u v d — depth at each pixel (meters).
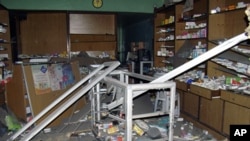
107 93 2.31
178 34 4.42
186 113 3.71
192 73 3.80
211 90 2.89
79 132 2.69
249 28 1.64
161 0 5.66
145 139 1.81
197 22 4.09
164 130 2.02
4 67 4.55
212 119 3.10
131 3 5.53
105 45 5.73
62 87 3.57
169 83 1.62
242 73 2.88
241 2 3.06
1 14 4.73
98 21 5.73
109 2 5.40
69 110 3.24
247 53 2.79
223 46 1.67
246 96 2.48
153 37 5.62
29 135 1.80
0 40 4.42
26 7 4.95
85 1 5.25
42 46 5.33
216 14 3.43
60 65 3.68
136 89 1.50
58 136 2.67
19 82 3.39
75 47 5.51
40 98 3.33
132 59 6.49
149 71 5.25
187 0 4.08
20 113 3.42
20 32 5.23
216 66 3.46
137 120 2.21
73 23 5.59
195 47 3.90
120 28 10.04
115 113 2.18
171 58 4.82
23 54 5.23
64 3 5.14
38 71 3.42
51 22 5.28
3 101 3.70
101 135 2.09
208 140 2.76
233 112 2.72
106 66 2.41
